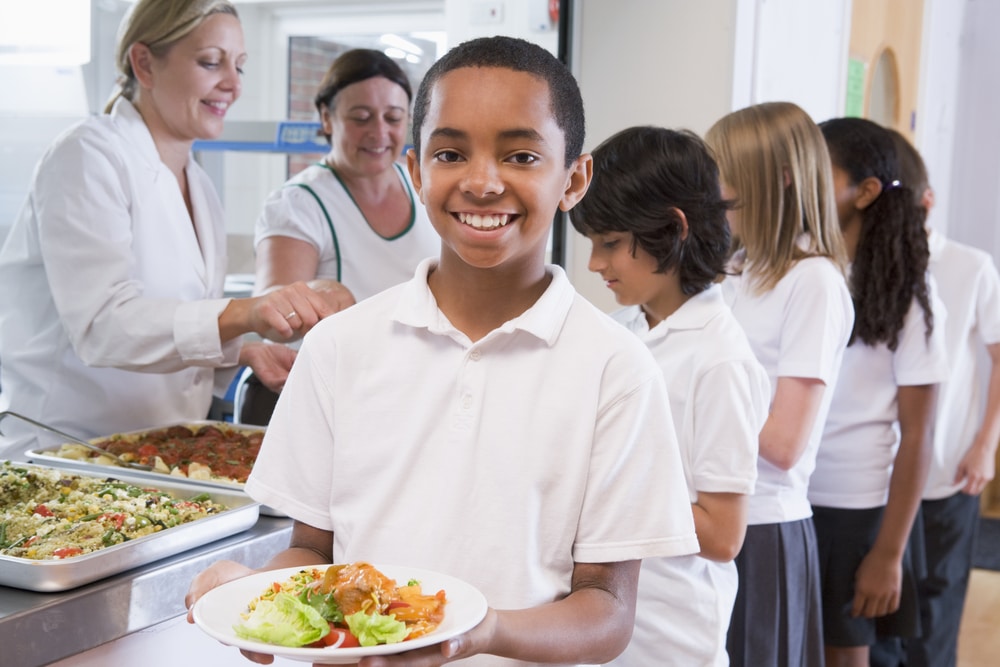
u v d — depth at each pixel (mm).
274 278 2348
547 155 928
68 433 1873
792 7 3146
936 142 4809
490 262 938
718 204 1482
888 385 2121
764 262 1819
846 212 2146
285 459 1055
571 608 921
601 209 1456
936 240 2705
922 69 4539
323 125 2439
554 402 980
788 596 1729
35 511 1355
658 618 1422
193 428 1900
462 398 992
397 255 2453
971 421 2684
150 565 1240
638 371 993
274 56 3213
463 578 964
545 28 2793
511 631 847
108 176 1754
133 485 1522
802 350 1740
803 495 1796
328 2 3111
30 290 1857
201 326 1667
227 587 886
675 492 997
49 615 1089
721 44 2668
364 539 999
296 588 870
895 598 2082
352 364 1036
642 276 1480
